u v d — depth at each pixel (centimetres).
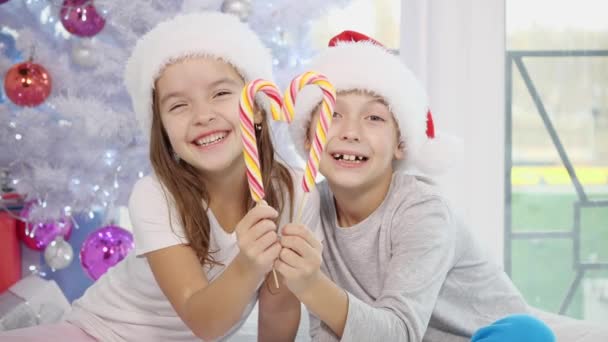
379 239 151
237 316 130
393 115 151
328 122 125
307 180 125
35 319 234
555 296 291
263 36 252
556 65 289
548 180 291
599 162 289
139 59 152
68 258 257
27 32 250
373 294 155
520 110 291
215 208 157
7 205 276
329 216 163
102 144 253
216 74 146
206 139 146
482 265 164
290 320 163
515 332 131
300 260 120
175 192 151
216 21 151
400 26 292
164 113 149
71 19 243
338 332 129
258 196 124
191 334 166
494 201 290
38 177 251
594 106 288
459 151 174
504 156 291
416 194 151
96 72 248
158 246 147
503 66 289
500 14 288
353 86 147
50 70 252
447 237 148
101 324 167
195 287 142
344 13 299
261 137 158
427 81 289
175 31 147
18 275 284
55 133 254
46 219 260
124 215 302
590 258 289
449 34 288
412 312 134
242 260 123
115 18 243
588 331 165
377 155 148
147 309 165
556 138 290
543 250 291
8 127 254
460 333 159
